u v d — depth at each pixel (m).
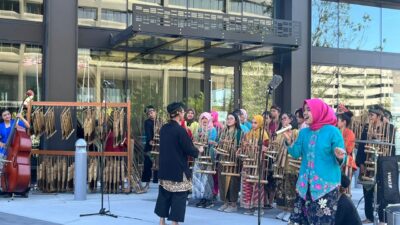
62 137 11.21
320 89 16.41
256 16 15.55
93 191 11.30
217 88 15.13
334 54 16.64
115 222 8.03
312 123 5.39
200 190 9.40
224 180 9.08
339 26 16.91
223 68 15.25
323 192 5.24
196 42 12.85
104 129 10.44
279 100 15.75
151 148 11.39
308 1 15.57
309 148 5.38
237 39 12.47
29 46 12.84
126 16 13.85
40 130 11.09
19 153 10.12
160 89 14.34
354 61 16.95
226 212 9.05
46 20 12.47
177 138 7.11
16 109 12.66
